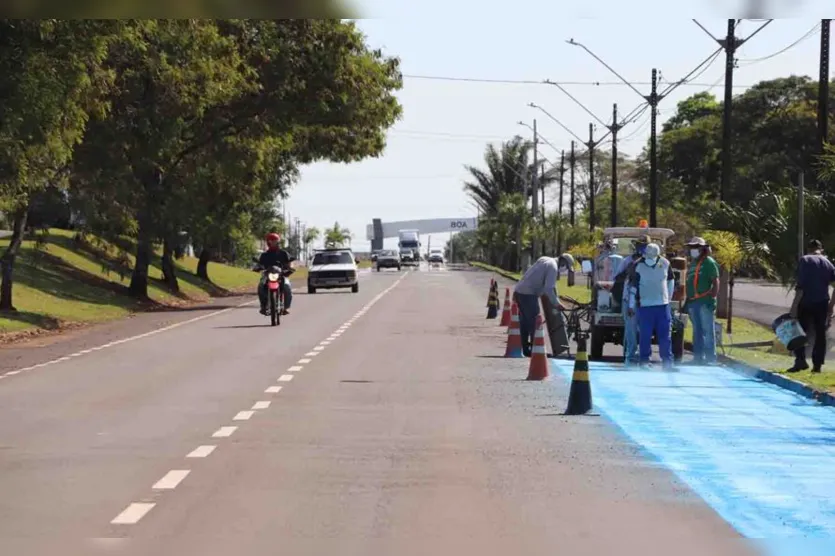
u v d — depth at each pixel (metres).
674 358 36.97
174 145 73.56
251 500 16.00
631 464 18.83
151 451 20.11
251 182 91.31
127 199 71.31
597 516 15.05
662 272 34.25
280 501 15.93
